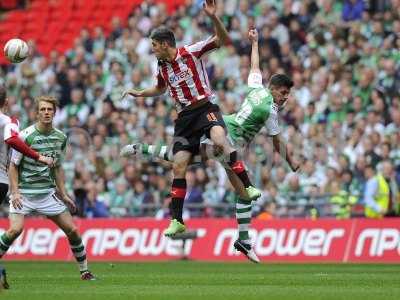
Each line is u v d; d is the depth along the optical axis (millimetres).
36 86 55906
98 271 31422
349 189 41594
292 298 18594
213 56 50719
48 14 63438
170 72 24188
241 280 25328
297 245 40688
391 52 47312
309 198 42500
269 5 52062
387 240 39219
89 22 61875
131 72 53344
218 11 53031
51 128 24875
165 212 44312
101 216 45344
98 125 49688
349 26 49531
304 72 48188
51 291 20625
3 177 22891
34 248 44031
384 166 40344
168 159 27234
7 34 63562
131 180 45781
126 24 60719
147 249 42688
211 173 44562
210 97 24297
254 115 26625
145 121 49312
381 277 26906
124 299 18484
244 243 27156
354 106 45156
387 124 44094
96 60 54906
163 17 55188
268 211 42438
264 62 49906
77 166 46906
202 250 42156
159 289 21312
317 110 46125
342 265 36625
